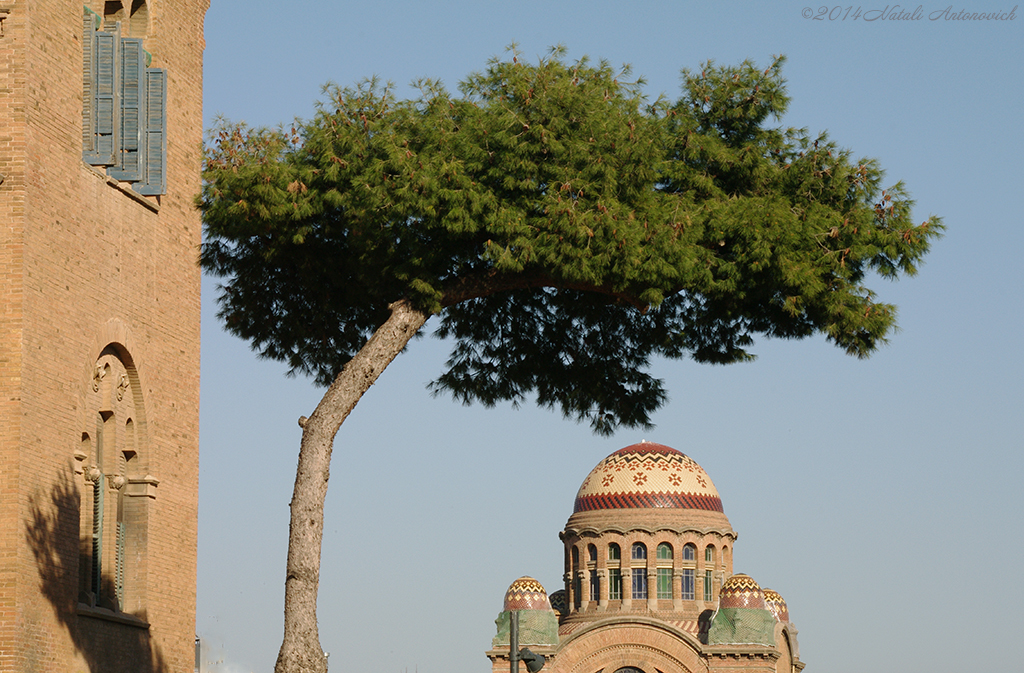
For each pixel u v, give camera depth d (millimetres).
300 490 29781
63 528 32531
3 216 31625
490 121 30297
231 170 31109
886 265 31375
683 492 107938
